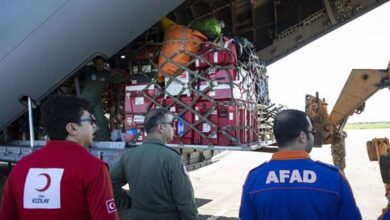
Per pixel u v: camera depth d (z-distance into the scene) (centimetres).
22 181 179
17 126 605
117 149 484
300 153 184
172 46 488
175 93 485
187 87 477
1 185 561
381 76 422
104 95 634
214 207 667
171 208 266
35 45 496
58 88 572
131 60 527
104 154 476
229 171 1092
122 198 295
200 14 682
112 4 468
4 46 502
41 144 534
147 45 516
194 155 588
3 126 563
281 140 188
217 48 465
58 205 172
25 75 514
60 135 184
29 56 502
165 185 262
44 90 527
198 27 495
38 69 510
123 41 496
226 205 682
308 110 444
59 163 177
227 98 457
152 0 467
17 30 496
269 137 619
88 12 474
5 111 544
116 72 555
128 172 274
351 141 2114
